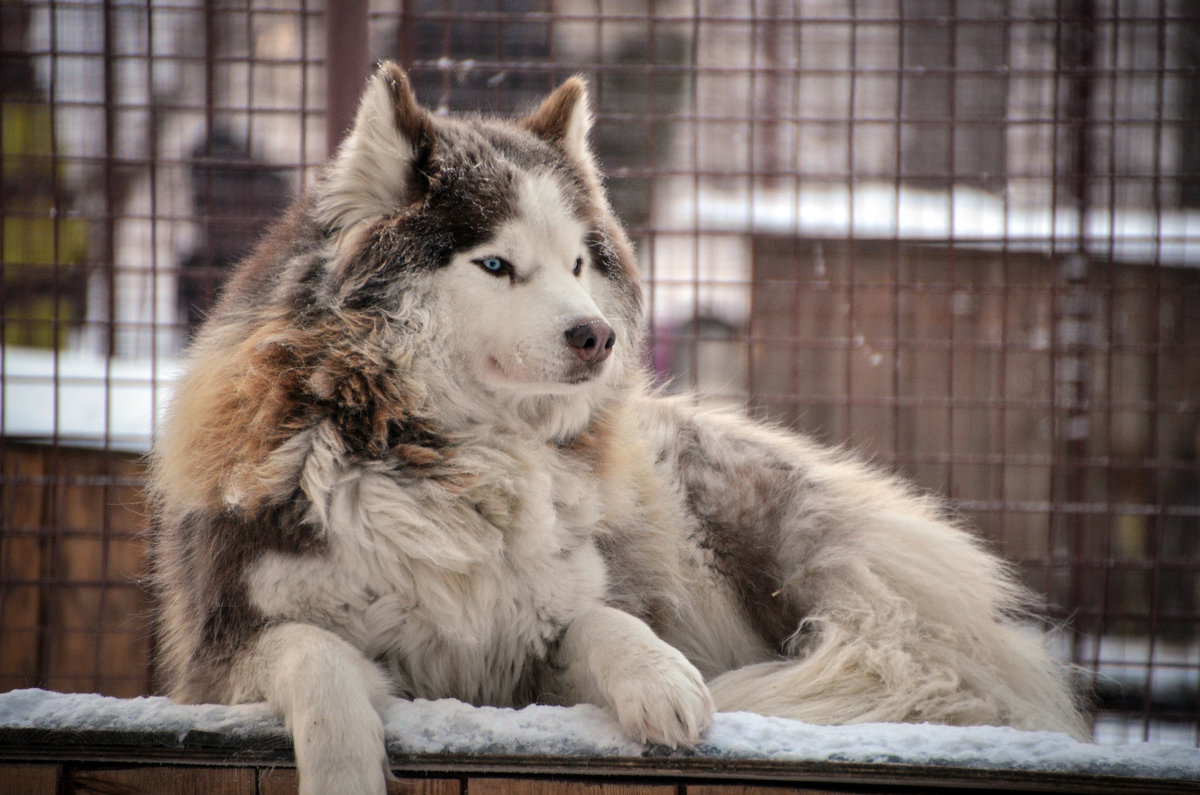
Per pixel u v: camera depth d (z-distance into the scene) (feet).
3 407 44.37
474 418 26.99
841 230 61.26
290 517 24.23
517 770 20.66
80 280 55.21
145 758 21.02
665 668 21.77
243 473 24.30
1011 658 30.22
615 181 56.95
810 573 31.48
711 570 32.94
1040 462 47.24
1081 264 47.78
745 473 33.83
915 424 62.34
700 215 61.82
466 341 26.86
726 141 61.52
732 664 32.48
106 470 44.29
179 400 27.09
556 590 26.27
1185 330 61.11
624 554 29.86
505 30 52.29
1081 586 46.83
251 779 20.85
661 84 58.34
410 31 44.83
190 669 25.44
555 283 27.04
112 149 44.83
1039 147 56.13
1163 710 50.16
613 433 30.01
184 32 52.60
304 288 26.40
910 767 20.03
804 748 20.53
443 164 27.27
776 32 58.90
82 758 21.03
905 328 62.08
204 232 52.95
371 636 24.63
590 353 26.07
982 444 61.36
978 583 31.99
